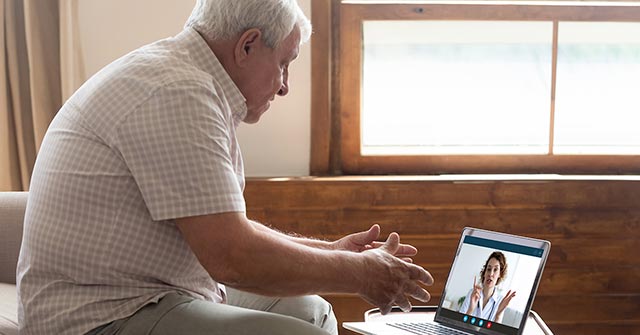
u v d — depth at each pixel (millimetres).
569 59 3010
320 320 1970
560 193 2828
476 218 2820
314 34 2891
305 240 1969
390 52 2992
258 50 1687
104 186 1550
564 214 2840
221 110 1593
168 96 1519
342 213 2789
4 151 2703
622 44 3012
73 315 1570
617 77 3023
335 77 2984
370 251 1663
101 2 2826
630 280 2883
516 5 2959
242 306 1993
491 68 3006
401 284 1665
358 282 1592
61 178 1583
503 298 1757
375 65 3000
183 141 1489
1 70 2691
